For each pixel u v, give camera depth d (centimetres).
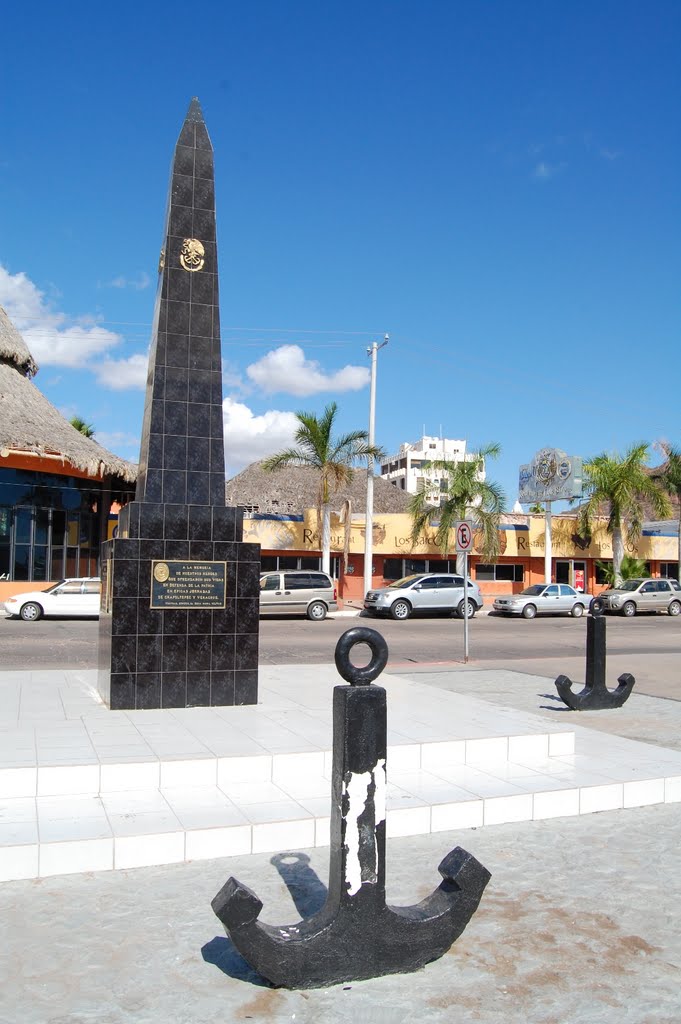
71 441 2852
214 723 786
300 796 625
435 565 3734
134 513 865
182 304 910
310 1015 362
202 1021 356
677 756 788
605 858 560
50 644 1855
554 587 3272
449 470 3422
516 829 620
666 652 2031
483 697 1269
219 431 908
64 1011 361
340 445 3155
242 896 366
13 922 445
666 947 432
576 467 3469
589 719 1081
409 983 391
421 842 589
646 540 4125
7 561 2864
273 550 3453
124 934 433
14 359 3123
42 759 634
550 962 414
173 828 543
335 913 388
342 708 389
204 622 876
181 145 927
